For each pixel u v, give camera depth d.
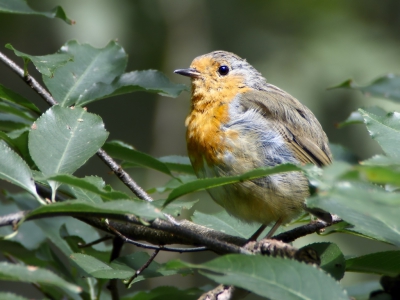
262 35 16.23
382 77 9.05
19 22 14.95
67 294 7.67
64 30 13.87
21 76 7.34
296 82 14.84
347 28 15.91
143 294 7.50
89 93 7.57
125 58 8.10
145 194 7.05
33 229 8.34
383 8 16.58
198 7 16.09
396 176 3.28
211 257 16.06
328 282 4.48
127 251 14.14
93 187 4.88
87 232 8.47
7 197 8.76
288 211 8.52
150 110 18.20
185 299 7.28
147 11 15.18
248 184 8.30
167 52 15.96
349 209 4.99
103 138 6.14
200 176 8.77
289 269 4.49
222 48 16.28
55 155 5.90
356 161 8.57
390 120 5.88
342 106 14.73
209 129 8.64
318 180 4.49
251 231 8.76
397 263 5.93
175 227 5.30
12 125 7.88
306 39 15.73
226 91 9.52
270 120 9.02
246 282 4.30
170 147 16.20
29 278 3.85
